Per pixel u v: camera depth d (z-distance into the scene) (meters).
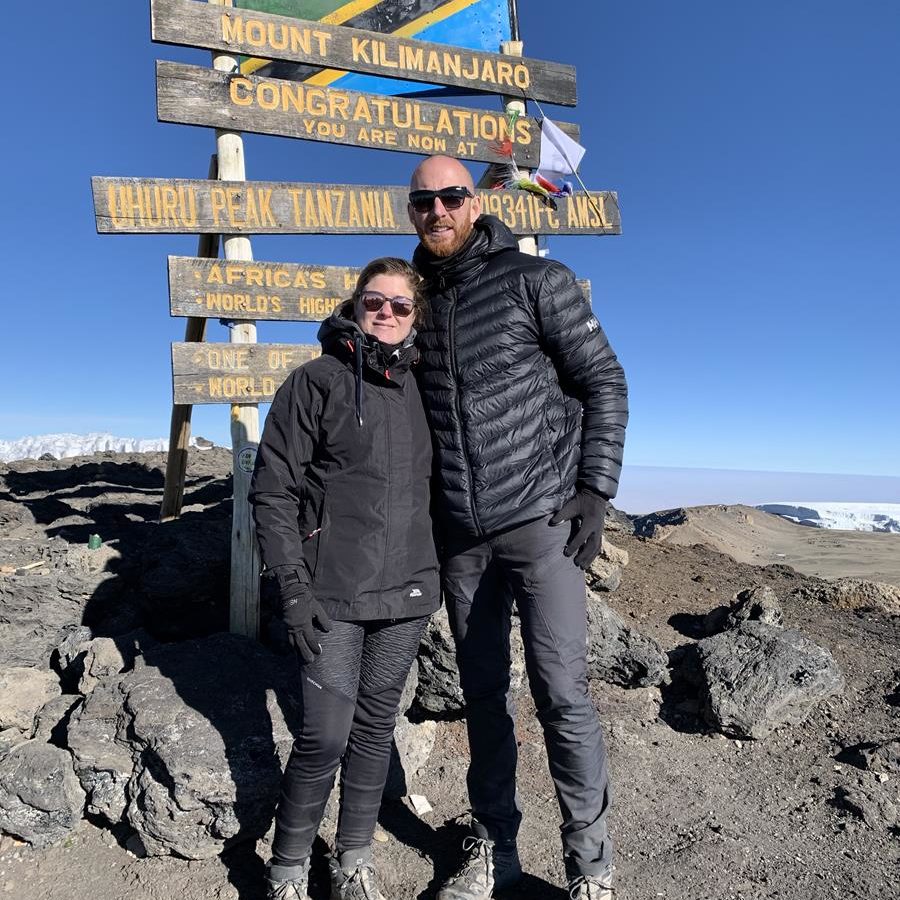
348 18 4.95
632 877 2.89
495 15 5.36
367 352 2.47
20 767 3.02
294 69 4.99
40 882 2.82
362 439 2.44
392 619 2.50
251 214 4.26
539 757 3.79
